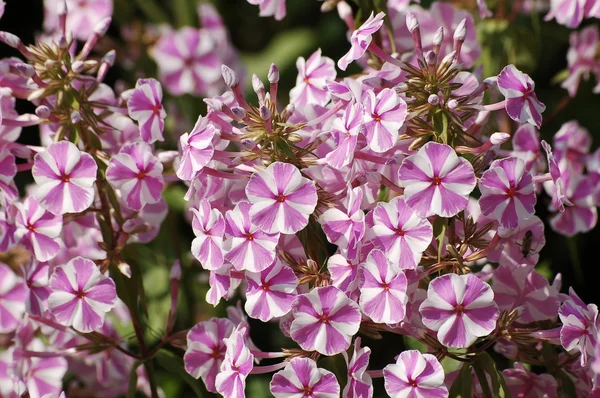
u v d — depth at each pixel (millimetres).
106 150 680
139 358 677
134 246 675
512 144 739
